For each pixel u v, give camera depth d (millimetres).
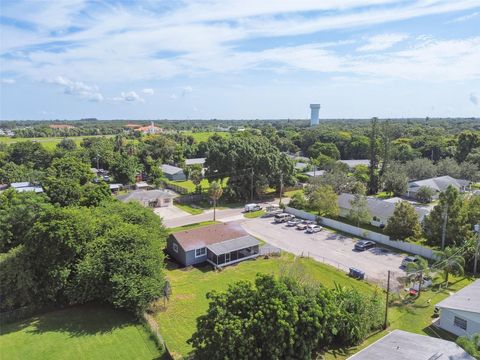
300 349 22172
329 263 39812
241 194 70375
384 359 20047
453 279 35750
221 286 34750
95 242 30156
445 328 26844
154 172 89812
